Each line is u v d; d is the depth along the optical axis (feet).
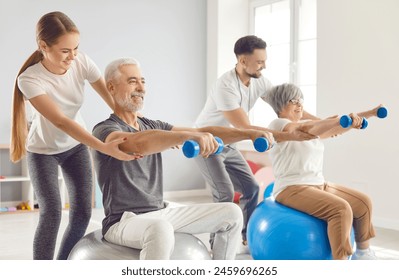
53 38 6.81
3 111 16.07
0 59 15.98
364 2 13.03
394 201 12.56
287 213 7.88
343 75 13.56
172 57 18.63
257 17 18.51
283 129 7.45
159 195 6.62
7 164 16.22
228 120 9.72
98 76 8.09
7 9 16.06
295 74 16.83
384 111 6.88
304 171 8.25
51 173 7.57
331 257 7.70
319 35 14.10
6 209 15.48
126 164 6.33
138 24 18.04
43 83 7.23
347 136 13.48
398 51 12.36
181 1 18.75
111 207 6.28
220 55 18.56
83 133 6.10
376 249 10.68
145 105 18.13
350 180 13.46
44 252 7.23
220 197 9.93
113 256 5.96
